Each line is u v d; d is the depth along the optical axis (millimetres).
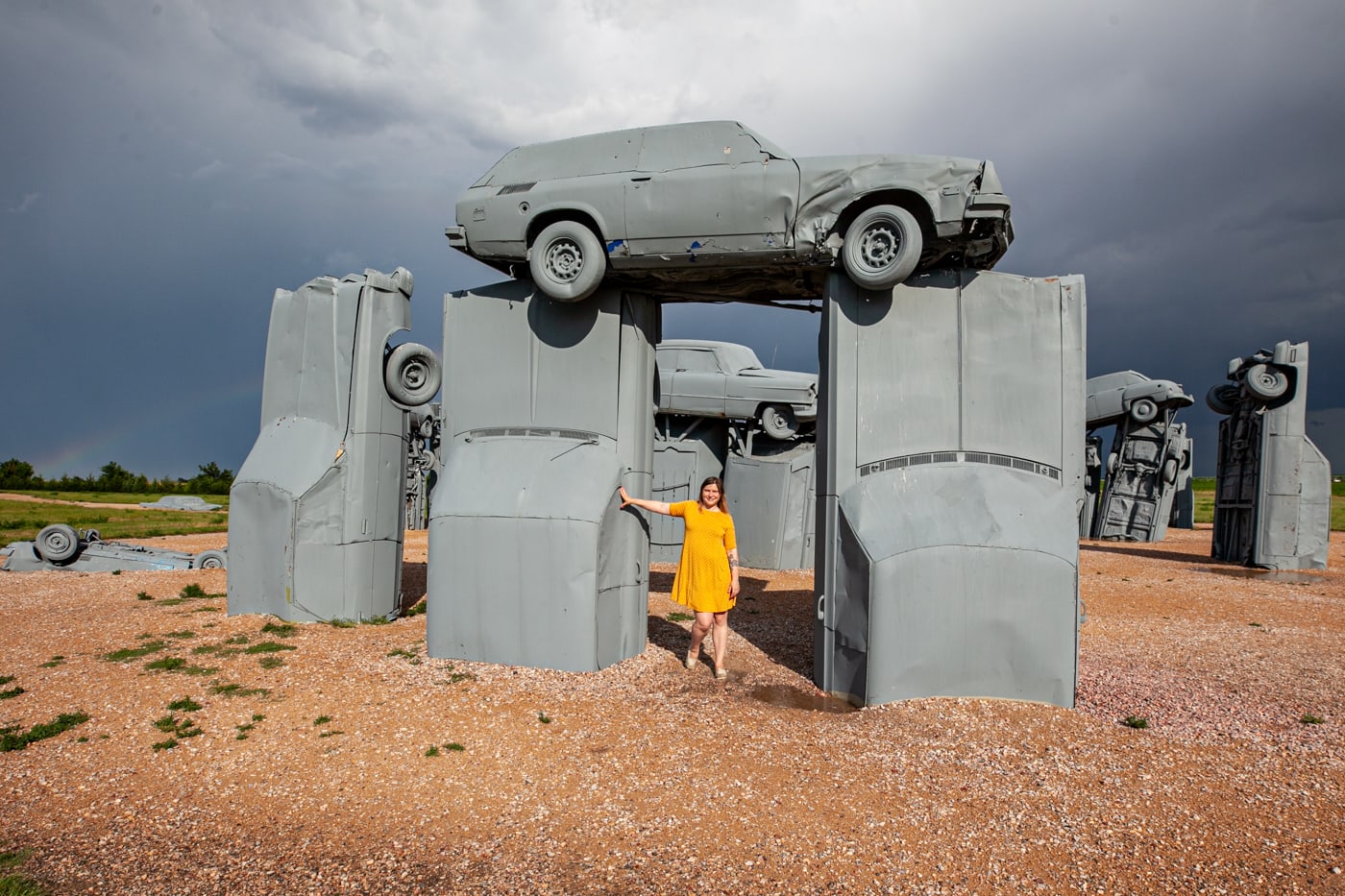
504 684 6098
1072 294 6441
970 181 5879
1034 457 6375
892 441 6422
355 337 8578
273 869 3537
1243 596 11586
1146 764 4664
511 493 6734
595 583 6473
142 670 6371
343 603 8414
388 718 5340
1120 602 10992
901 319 6473
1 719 5309
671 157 6586
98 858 3633
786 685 6496
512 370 7277
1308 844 3732
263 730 5137
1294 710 5781
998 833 3834
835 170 6086
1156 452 22875
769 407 15188
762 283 7125
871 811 4039
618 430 7094
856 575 6062
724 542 6680
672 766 4590
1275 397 15344
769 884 3398
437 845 3738
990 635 5793
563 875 3479
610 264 6711
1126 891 3348
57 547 12930
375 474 8672
